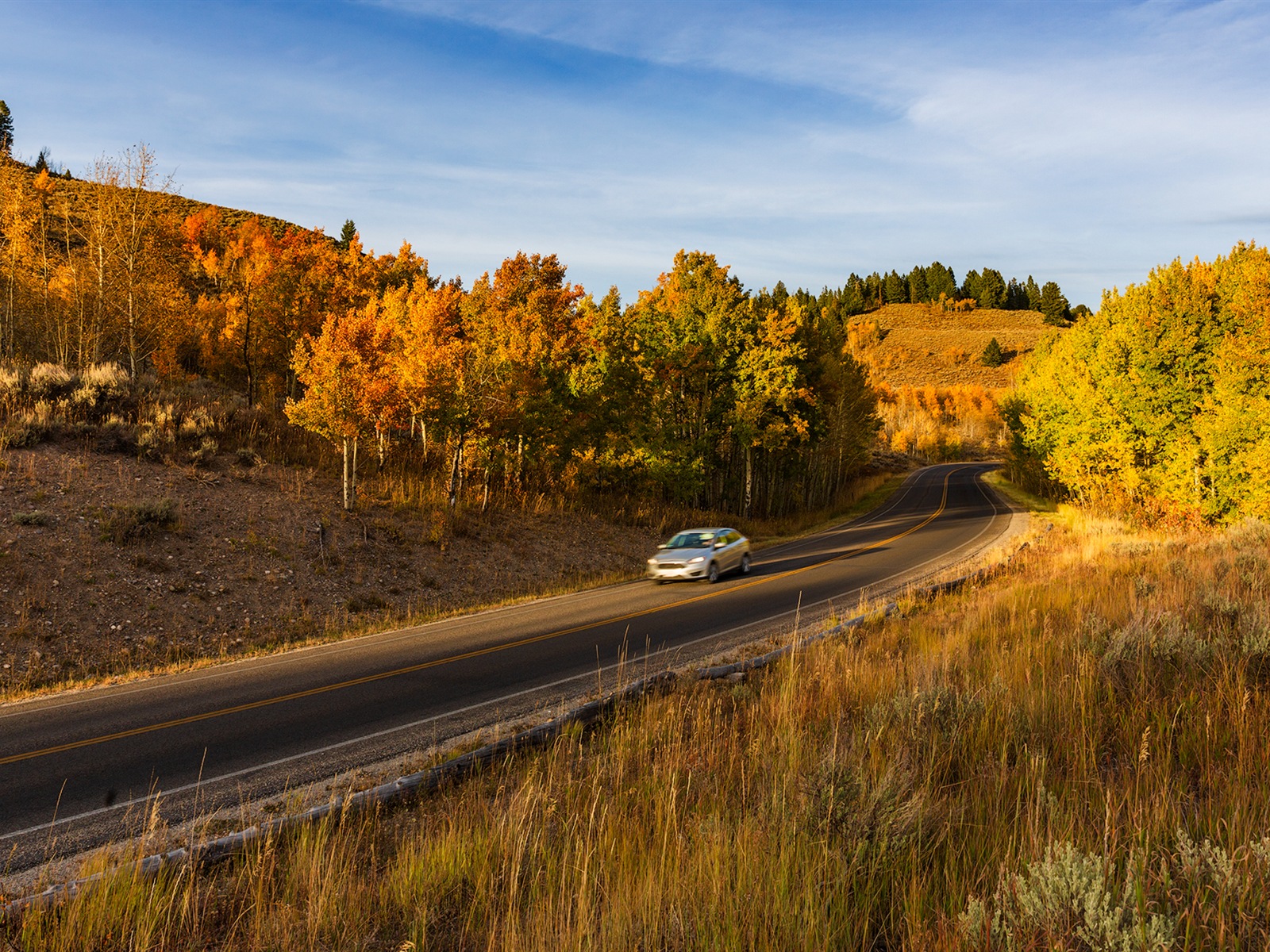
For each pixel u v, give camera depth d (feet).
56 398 73.67
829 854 12.05
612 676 33.60
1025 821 13.24
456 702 30.68
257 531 65.05
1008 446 237.04
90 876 14.47
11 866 17.19
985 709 19.22
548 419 94.89
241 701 32.17
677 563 65.92
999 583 51.75
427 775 20.40
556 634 44.88
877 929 10.92
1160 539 73.15
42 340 113.70
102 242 96.07
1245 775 14.10
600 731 24.49
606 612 52.70
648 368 128.06
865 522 144.77
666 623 46.52
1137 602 33.35
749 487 140.46
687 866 12.81
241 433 84.94
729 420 134.72
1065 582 46.16
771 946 10.11
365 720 28.55
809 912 10.46
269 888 14.52
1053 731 18.43
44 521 54.39
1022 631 31.01
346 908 13.29
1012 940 9.02
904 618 41.65
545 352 97.71
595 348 113.70
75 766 24.27
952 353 603.67
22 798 21.49
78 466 63.21
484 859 14.48
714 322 133.90
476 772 21.22
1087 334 148.46
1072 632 28.55
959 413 473.26
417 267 155.43
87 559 52.60
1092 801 13.80
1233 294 109.70
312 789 21.83
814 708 22.98
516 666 36.86
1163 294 116.16
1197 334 112.57
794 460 162.81
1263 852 10.03
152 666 44.52
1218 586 35.68
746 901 11.23
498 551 80.64
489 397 83.51
